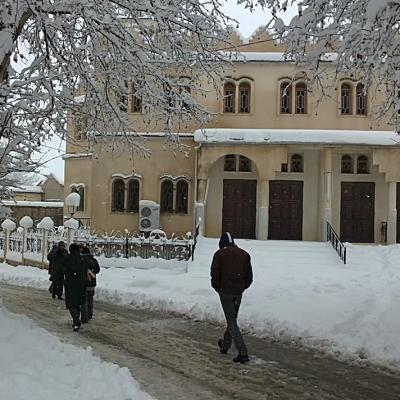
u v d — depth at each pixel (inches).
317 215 1151.6
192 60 557.3
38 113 460.4
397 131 587.2
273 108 1163.3
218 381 346.9
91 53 500.4
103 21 468.4
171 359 401.4
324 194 1088.8
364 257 982.4
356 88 1149.1
